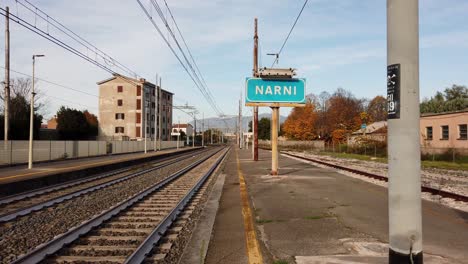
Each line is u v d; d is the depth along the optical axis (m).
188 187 15.73
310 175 18.95
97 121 90.12
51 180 17.66
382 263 5.20
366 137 49.47
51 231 8.09
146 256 6.09
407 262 3.93
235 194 12.98
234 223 8.43
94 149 46.94
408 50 3.96
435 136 38.62
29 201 12.37
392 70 4.04
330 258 5.55
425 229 7.48
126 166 29.62
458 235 6.98
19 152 31.06
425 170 23.83
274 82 18.06
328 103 90.56
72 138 69.88
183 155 50.97
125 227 8.34
